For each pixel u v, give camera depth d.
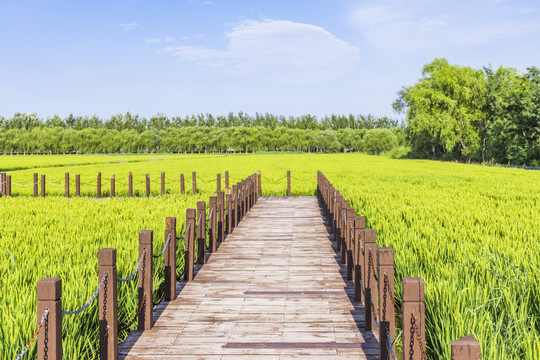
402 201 16.89
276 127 175.50
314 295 7.35
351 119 199.75
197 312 6.58
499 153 61.12
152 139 169.50
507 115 56.06
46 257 7.82
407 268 7.19
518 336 4.59
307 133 174.12
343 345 5.38
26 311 5.36
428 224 11.31
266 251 10.72
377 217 12.48
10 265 7.51
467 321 4.83
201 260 9.51
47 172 44.59
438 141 78.44
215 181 32.09
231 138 166.62
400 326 6.43
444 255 8.00
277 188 27.33
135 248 8.53
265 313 6.51
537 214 12.78
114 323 4.87
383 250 4.75
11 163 67.31
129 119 192.38
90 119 191.25
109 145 168.00
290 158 93.81
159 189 26.12
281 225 14.42
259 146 170.38
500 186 24.52
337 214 11.10
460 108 68.94
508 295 5.36
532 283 5.97
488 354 4.29
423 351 3.67
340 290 7.62
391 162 70.00
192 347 5.36
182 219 12.10
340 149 172.62
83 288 6.03
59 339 3.79
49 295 3.73
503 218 11.70
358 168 50.41
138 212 13.98
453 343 2.64
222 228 11.70
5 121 181.75
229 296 7.33
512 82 67.06
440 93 69.31
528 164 55.56
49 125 184.12
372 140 139.62
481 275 6.55
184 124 195.88
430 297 5.75
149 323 5.91
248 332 5.80
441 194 19.66
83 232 10.37
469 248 8.20
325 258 9.99
